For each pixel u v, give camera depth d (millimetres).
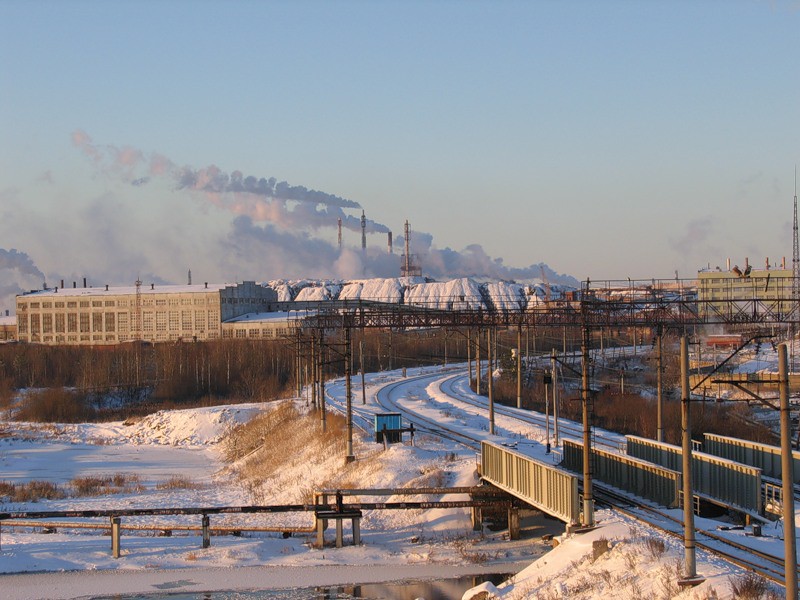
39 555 47625
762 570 30375
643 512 41812
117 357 180000
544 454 61656
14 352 186500
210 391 159000
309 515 57781
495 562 45438
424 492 50688
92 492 74438
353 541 49656
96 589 42625
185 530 52656
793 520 24000
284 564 46344
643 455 53438
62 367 177750
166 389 160500
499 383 120812
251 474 82188
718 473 44281
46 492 73125
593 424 81562
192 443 113938
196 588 42781
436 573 44094
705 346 120312
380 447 68188
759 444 49594
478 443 68875
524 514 52875
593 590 32344
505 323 60281
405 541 49688
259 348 176375
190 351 175750
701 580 29375
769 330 55844
